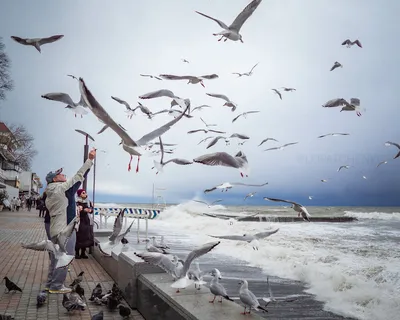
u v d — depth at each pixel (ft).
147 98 21.54
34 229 72.74
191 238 60.80
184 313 14.33
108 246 19.30
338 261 38.65
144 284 18.99
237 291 24.99
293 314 20.56
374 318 20.29
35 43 19.27
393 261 38.45
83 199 36.76
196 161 13.16
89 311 20.02
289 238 65.51
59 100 16.24
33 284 25.71
